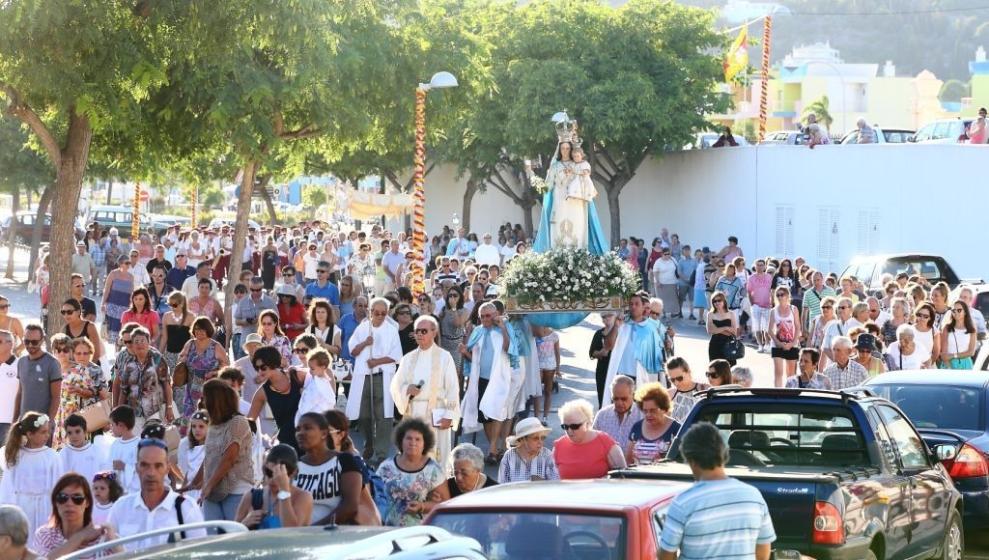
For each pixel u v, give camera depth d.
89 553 6.62
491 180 59.38
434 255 56.00
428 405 17.02
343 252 44.78
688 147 56.88
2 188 52.00
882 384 15.17
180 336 21.17
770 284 33.34
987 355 20.48
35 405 16.38
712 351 22.20
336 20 25.86
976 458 13.93
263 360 15.45
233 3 21.58
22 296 46.94
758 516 8.08
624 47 54.47
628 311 20.30
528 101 53.59
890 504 11.18
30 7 19.94
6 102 21.83
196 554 5.98
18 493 12.55
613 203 55.81
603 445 12.14
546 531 8.16
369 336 18.97
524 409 21.31
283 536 6.35
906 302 23.25
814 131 47.81
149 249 40.34
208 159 32.53
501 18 55.41
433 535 6.18
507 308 21.80
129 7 21.64
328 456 10.91
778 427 11.73
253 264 47.38
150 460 10.40
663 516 8.44
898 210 44.50
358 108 31.05
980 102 117.62
